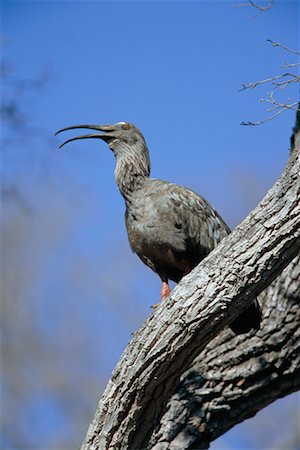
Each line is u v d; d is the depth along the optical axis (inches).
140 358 489.1
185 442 581.0
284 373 587.5
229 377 587.5
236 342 591.2
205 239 620.4
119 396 497.0
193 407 586.6
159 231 613.3
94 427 508.1
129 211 629.9
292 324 586.6
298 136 613.3
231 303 476.4
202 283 479.2
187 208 615.2
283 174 475.2
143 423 505.0
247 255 472.4
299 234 466.6
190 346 484.1
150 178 641.0
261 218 473.7
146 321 491.8
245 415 595.2
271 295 593.0
